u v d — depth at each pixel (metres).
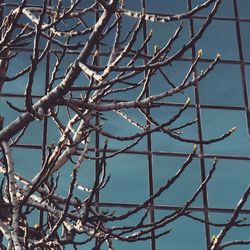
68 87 7.57
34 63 6.98
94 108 7.79
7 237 7.03
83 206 8.86
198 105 31.09
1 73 8.72
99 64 29.88
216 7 6.58
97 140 29.31
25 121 8.07
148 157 29.66
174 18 6.82
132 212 7.73
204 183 7.45
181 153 29.84
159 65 7.02
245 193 6.72
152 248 27.89
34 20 8.85
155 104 8.07
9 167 7.82
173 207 28.70
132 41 6.95
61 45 8.26
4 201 8.23
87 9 9.30
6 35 8.04
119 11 7.07
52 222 8.98
